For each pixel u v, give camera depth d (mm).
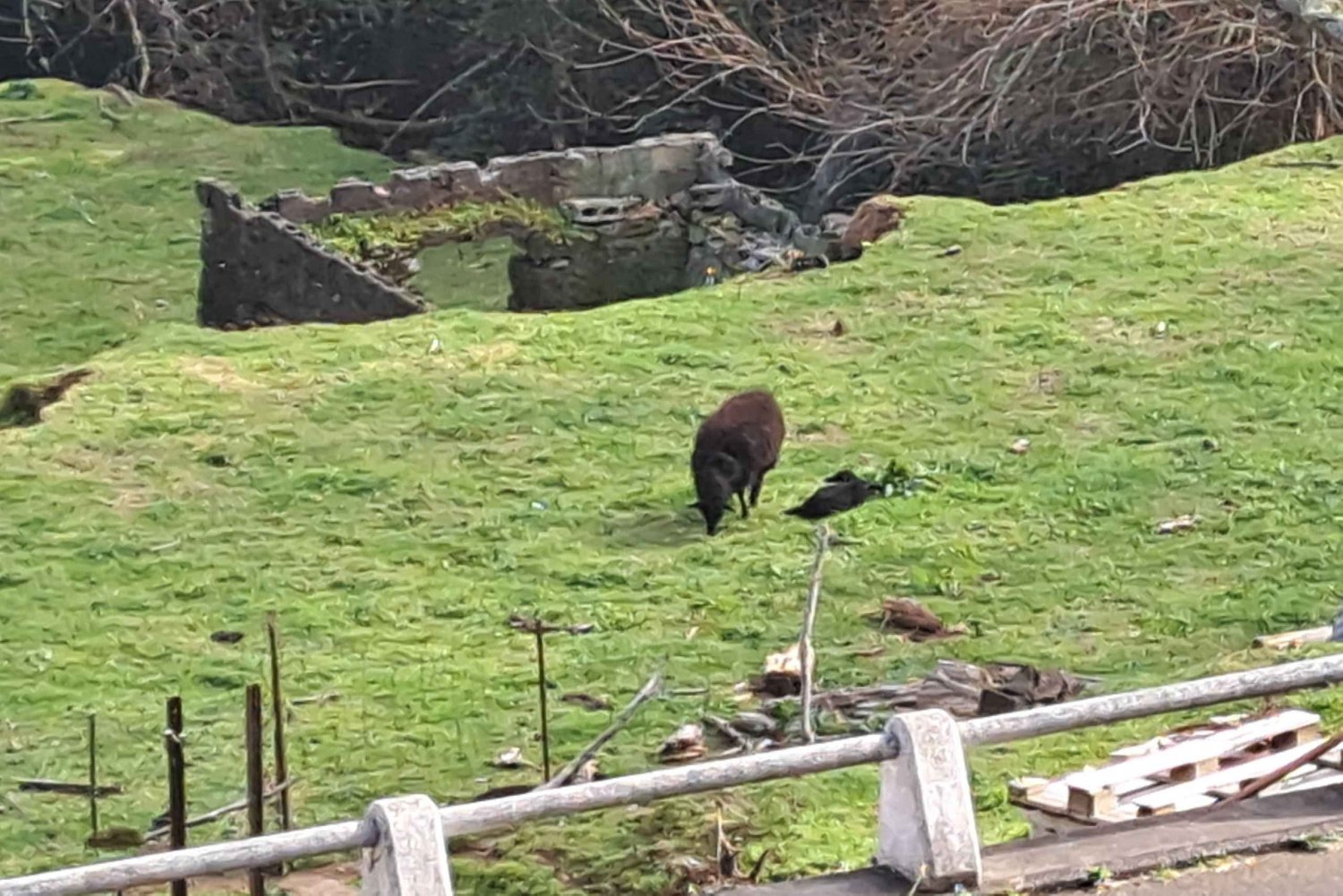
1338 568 21875
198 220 48219
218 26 57719
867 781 16547
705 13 49281
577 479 25250
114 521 24125
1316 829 10867
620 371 29156
